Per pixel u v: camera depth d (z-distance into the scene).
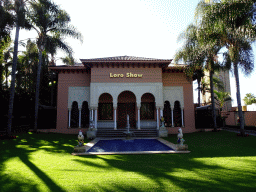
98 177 5.46
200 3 13.34
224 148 9.95
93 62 16.91
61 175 5.67
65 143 12.45
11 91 14.02
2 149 10.03
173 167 6.50
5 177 5.51
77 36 17.64
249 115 23.84
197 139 13.35
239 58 13.07
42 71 24.23
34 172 6.00
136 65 17.69
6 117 20.23
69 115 18.17
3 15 13.14
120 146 11.30
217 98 23.42
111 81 17.42
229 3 11.02
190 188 4.59
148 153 9.04
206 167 6.43
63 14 16.95
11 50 21.70
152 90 17.42
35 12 15.91
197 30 13.37
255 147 9.96
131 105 19.34
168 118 18.88
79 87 18.64
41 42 16.44
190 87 18.86
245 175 5.52
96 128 16.61
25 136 14.70
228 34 12.75
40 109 20.34
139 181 5.10
